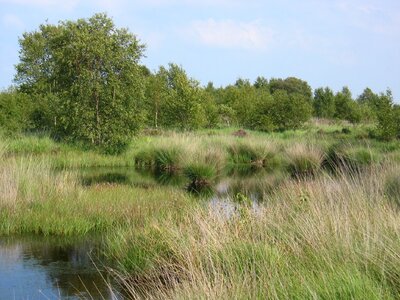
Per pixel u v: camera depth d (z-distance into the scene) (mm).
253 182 19266
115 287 7871
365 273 5367
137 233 9531
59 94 27750
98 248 10031
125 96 26812
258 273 5945
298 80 87375
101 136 26797
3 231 11117
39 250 9938
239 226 7941
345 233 6625
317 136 33812
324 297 4809
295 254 6410
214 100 49656
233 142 28375
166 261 7852
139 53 27312
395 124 30156
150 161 25438
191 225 8562
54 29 50219
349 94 59750
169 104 36312
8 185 12477
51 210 12039
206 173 18781
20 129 28703
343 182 10312
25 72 50531
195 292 5277
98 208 12406
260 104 43438
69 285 8008
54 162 23328
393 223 6648
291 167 22297
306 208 8586
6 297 7504
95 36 26219
